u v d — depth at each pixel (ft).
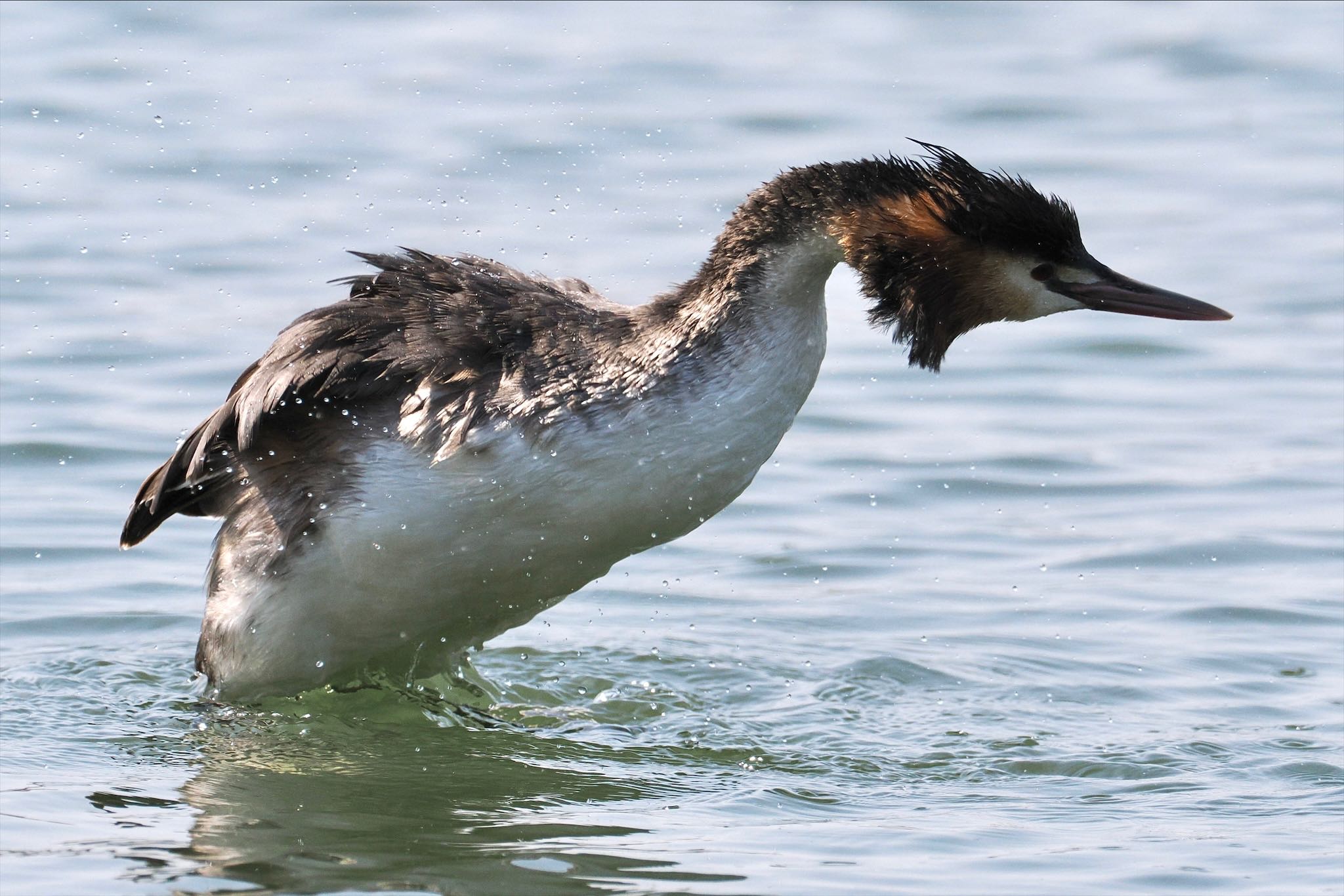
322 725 33.99
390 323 32.40
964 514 46.62
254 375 32.71
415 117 77.56
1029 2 99.19
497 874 26.30
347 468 31.73
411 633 33.09
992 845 27.96
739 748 33.35
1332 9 96.94
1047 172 73.31
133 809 28.96
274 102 79.00
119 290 59.16
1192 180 72.64
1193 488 47.88
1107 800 30.45
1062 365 57.52
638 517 31.42
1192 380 55.93
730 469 31.60
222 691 33.94
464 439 30.81
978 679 37.29
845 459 49.96
